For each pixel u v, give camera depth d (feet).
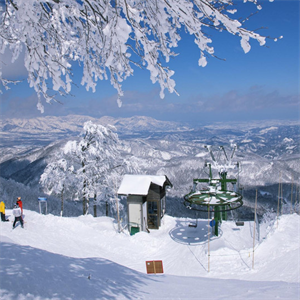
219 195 45.96
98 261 26.02
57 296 13.03
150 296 15.93
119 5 8.50
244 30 8.90
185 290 18.47
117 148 76.13
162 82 11.22
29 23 9.70
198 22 9.29
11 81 13.17
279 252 35.68
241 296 16.56
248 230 49.44
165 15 9.65
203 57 10.37
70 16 11.28
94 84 13.30
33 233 43.37
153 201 55.67
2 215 47.03
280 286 19.93
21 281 13.60
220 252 39.47
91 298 13.79
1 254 18.57
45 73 11.67
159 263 37.63
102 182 73.10
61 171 69.82
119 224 54.85
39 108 12.38
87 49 12.44
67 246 41.57
